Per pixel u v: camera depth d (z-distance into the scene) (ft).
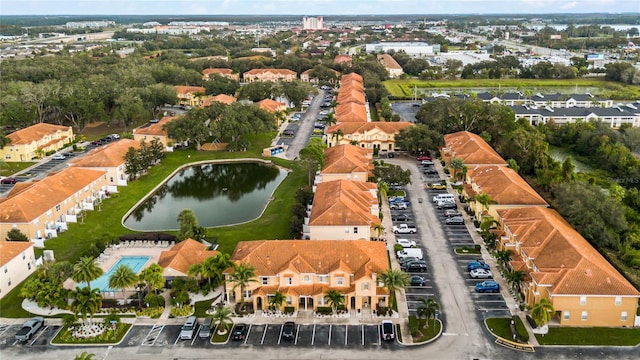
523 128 652.48
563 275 301.84
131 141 620.08
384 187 478.59
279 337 292.81
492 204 428.56
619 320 296.71
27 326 296.92
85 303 294.66
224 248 395.96
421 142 613.11
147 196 531.09
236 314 312.50
